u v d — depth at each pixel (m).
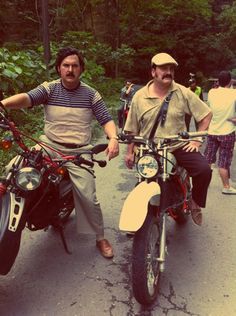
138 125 3.36
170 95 3.14
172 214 3.44
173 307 2.72
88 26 19.62
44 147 3.23
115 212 4.28
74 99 3.29
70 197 3.36
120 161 6.35
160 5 21.81
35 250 3.48
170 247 3.54
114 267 3.22
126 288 2.93
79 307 2.72
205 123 3.22
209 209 4.38
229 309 2.70
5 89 6.88
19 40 16.31
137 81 22.98
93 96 3.34
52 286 2.95
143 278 2.55
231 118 4.69
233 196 4.78
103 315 2.64
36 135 6.69
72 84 3.23
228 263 3.28
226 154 4.75
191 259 3.34
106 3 19.69
